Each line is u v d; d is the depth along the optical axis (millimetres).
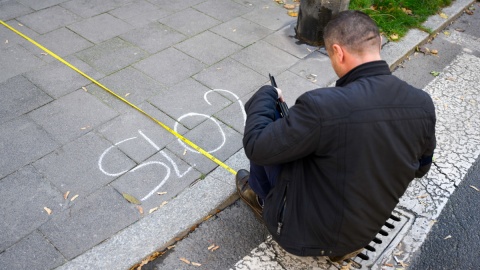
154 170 3029
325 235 2078
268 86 2332
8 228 2594
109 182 2920
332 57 2004
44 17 4695
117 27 4602
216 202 2840
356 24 1879
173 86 3838
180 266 2520
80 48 4242
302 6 4441
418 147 1931
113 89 3748
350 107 1778
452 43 5117
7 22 4566
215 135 3359
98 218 2689
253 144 1979
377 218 2074
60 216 2686
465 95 4238
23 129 3279
